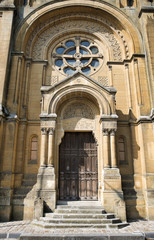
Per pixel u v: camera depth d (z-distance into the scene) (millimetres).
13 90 13398
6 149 12164
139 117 13164
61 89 12562
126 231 8938
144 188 12109
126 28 15484
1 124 12086
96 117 13477
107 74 15156
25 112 13625
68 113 13672
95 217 10086
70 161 13141
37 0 16125
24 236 8055
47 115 12031
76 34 16453
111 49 15703
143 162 12477
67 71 15523
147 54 14172
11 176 11750
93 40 16391
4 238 8250
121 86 14664
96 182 12781
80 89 12586
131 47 15062
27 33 15133
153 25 14891
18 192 11898
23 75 14445
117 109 14094
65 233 8469
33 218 10336
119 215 10500
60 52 16156
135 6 16250
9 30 14266
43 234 8203
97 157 13070
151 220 11211
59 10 15922
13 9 14852
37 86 14523
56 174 12375
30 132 13484
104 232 8734
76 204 11266
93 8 15914
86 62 15914
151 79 13594
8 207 11133
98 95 12555
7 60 13562
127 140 13438
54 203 10797
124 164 13039
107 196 10984
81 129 13336
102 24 16422
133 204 11844
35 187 11953
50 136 11914
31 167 12828
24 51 14859
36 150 13305
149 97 13695
